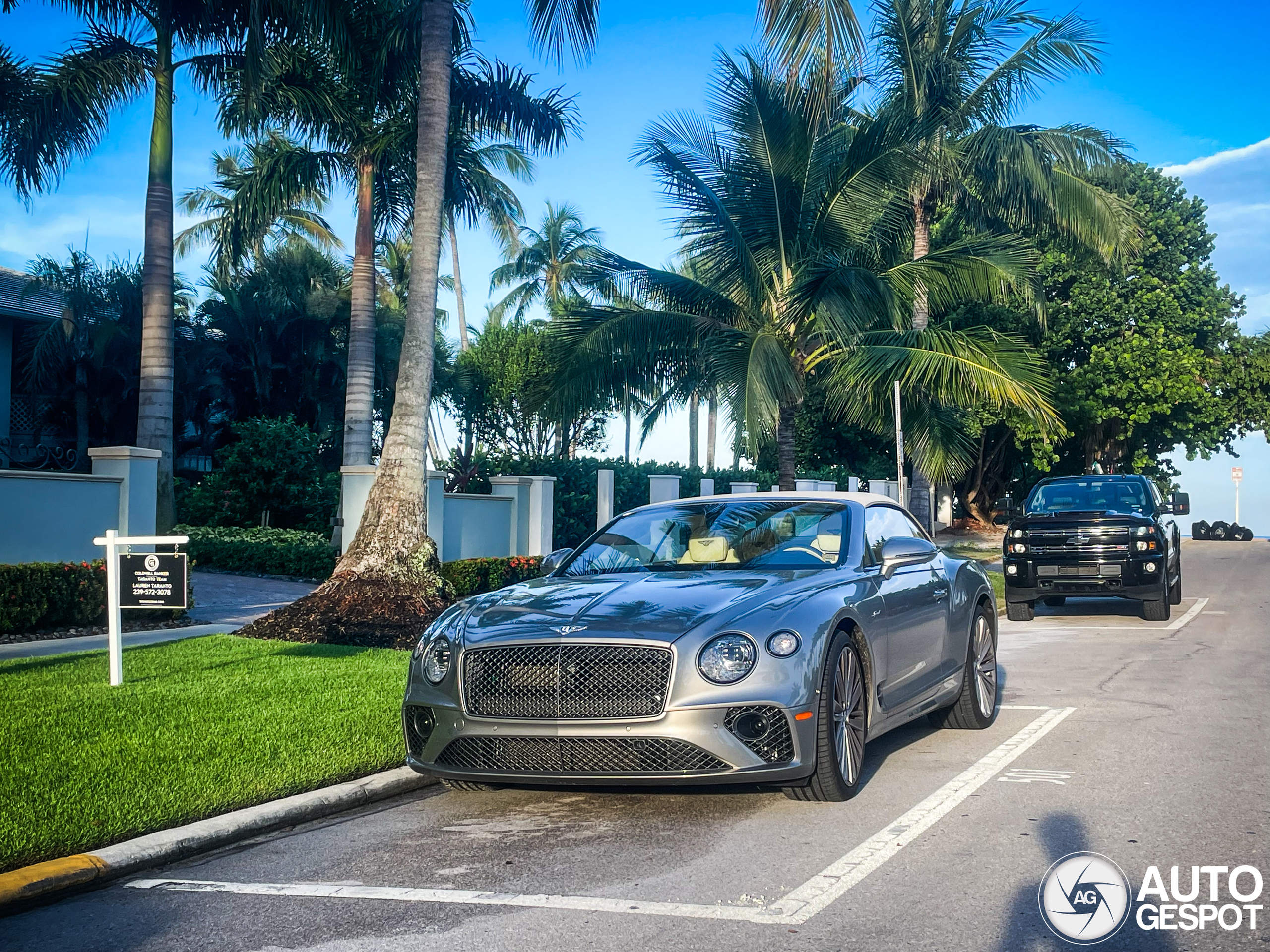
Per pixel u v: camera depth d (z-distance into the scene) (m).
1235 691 9.38
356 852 5.17
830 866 4.71
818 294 17.81
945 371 17.88
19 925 4.27
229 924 4.22
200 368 28.81
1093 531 15.26
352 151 21.50
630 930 4.01
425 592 12.48
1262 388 41.81
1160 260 40.38
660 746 5.22
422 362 13.02
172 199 18.92
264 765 6.35
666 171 18.98
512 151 31.73
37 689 8.77
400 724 7.49
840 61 13.41
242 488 22.80
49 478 13.63
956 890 4.38
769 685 5.29
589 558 7.04
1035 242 28.66
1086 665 11.19
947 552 8.28
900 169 18.72
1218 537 48.47
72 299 27.47
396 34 16.80
